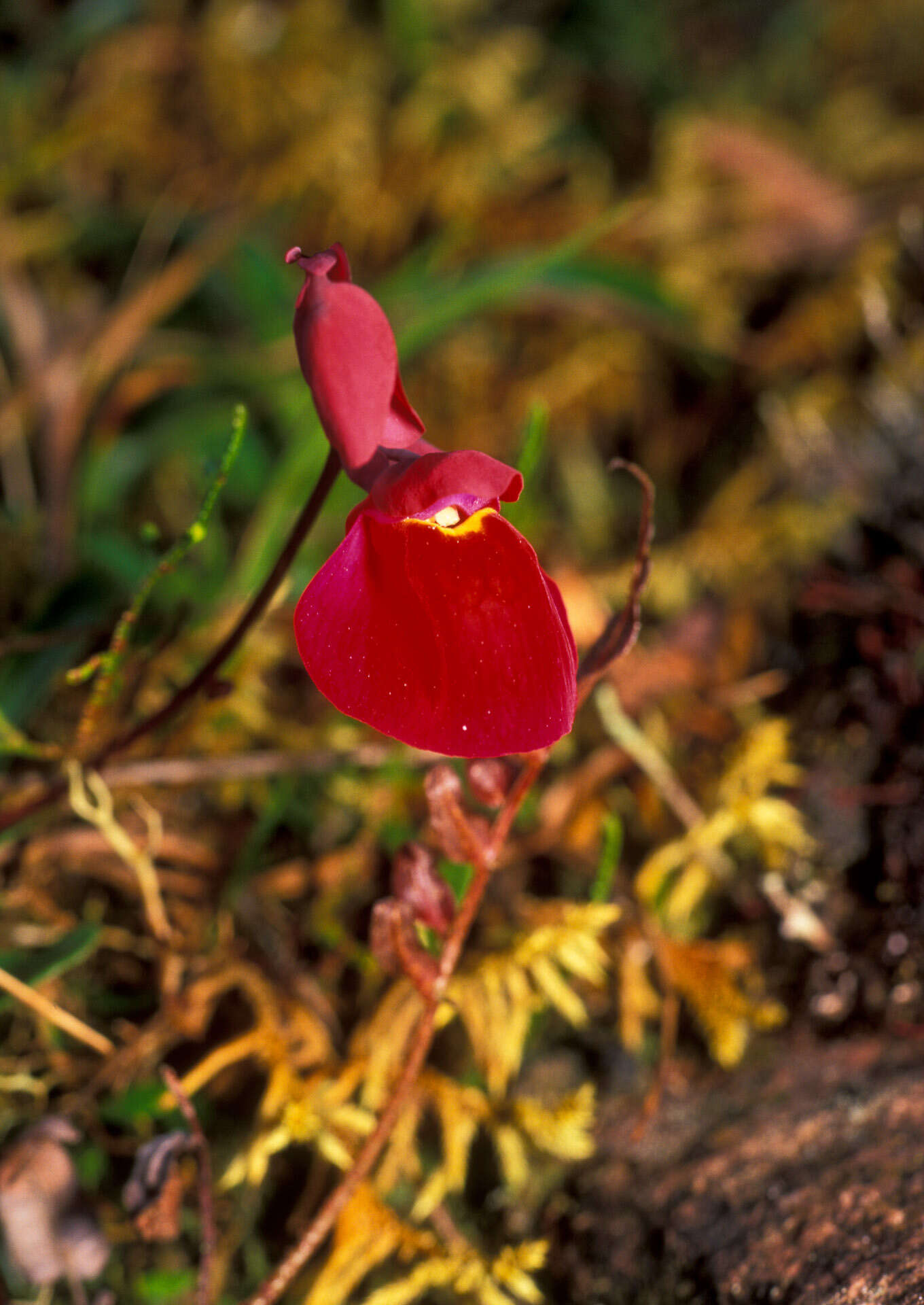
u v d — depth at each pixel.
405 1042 0.40
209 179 0.58
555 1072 0.41
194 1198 0.40
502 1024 0.40
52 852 0.41
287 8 0.61
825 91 0.66
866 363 0.53
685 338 0.51
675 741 0.44
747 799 0.42
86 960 0.42
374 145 0.59
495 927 0.42
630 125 0.62
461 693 0.35
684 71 0.67
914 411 0.50
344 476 0.44
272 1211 0.40
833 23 0.67
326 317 0.35
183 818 0.43
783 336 0.54
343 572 0.35
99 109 0.58
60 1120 0.39
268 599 0.37
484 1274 0.38
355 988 0.42
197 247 0.49
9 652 0.42
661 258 0.56
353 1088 0.40
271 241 0.56
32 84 0.58
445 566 0.35
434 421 0.55
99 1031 0.41
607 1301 0.39
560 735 0.35
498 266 0.44
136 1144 0.40
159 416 0.47
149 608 0.42
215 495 0.38
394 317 0.46
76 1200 0.38
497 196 0.59
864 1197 0.38
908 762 0.42
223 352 0.47
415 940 0.37
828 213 0.56
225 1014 0.41
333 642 0.35
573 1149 0.39
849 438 0.50
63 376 0.48
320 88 0.59
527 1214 0.40
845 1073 0.40
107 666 0.39
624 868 0.43
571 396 0.55
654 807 0.43
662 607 0.48
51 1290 0.39
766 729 0.43
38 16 0.60
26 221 0.54
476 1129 0.41
